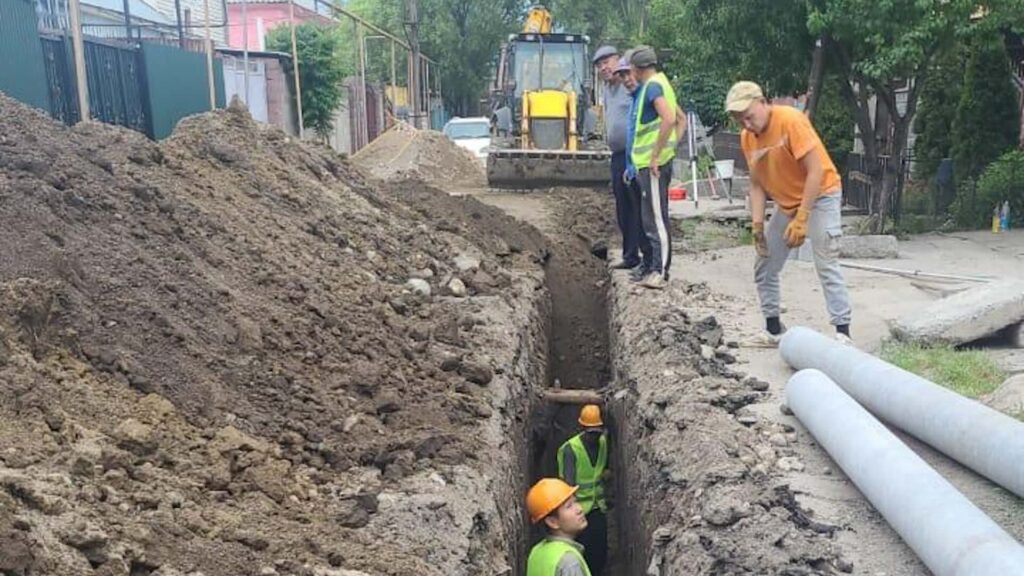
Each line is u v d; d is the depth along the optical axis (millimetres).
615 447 7625
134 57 12945
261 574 3338
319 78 24312
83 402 3967
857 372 5523
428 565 3820
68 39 11336
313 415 4918
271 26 37688
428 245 9305
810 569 3748
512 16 44719
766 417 5582
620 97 9523
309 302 6223
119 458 3676
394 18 43750
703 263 10680
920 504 3703
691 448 5121
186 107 14336
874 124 15680
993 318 6504
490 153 16562
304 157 10000
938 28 10969
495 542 4570
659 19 20531
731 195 19516
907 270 9617
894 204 13547
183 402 4414
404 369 5957
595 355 10484
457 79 45469
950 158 15281
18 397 3691
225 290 5629
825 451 5004
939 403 4773
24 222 4891
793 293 8914
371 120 31312
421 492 4414
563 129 17641
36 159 5695
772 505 4309
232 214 7172
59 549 2916
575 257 12055
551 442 8547
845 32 11344
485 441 5363
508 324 7703
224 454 4160
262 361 5195
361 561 3670
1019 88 15195
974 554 3227
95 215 5555
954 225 13508
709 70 14070
